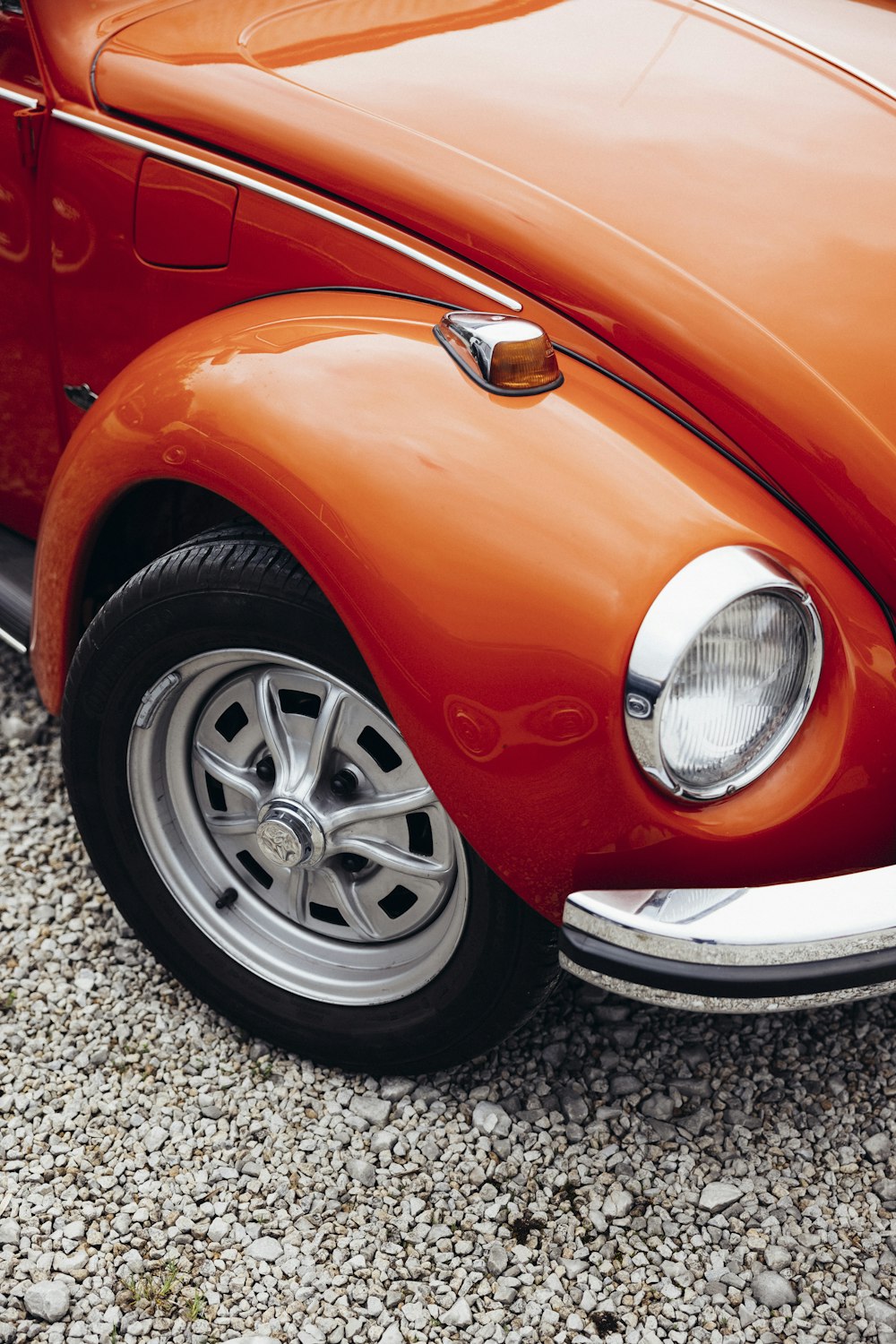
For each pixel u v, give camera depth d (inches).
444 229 110.2
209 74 116.0
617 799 102.9
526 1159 116.5
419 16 121.2
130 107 116.8
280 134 113.1
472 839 105.7
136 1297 111.0
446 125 113.0
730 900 104.0
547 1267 112.5
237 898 120.0
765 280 108.6
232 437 106.3
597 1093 119.4
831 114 116.9
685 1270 112.4
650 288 107.4
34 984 124.5
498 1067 120.3
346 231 111.7
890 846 106.8
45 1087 119.4
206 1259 112.6
